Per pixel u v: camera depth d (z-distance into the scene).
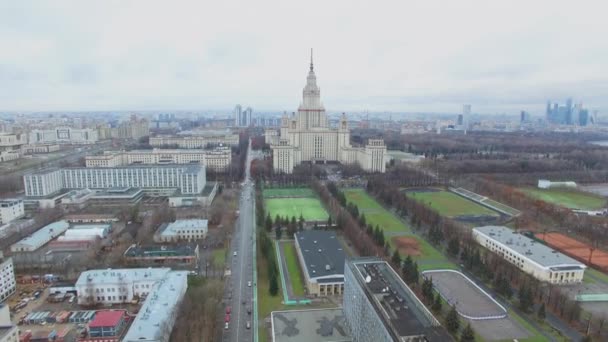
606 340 163.38
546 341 163.75
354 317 158.62
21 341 161.00
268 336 166.75
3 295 196.38
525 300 185.88
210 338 160.62
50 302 195.25
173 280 194.75
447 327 165.38
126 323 175.50
